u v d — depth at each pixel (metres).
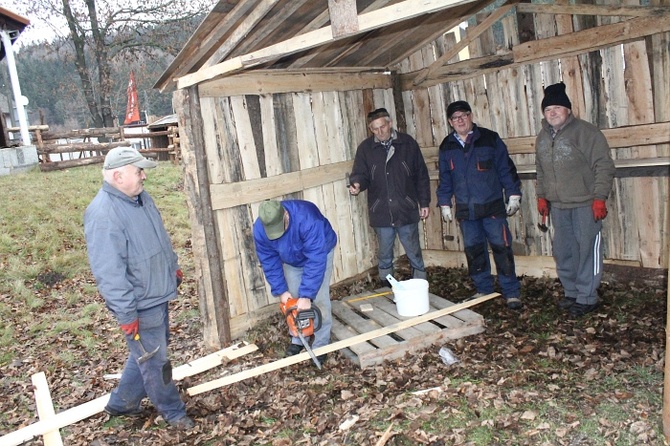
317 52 5.22
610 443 3.00
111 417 3.88
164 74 4.63
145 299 3.38
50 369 4.77
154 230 3.42
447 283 6.19
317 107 5.77
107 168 3.19
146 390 3.52
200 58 4.45
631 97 4.98
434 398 3.65
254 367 4.49
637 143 5.00
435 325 4.71
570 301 5.09
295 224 4.05
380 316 5.06
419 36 5.88
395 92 6.54
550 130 4.84
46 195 9.93
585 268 4.82
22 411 4.11
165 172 12.82
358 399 3.76
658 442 2.94
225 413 3.79
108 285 3.14
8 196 9.82
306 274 4.12
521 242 6.08
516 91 5.66
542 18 5.35
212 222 4.87
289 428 3.52
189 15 21.30
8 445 3.55
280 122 5.41
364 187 5.73
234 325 5.14
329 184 5.96
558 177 4.77
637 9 4.75
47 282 6.88
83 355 5.07
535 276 6.03
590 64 5.15
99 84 23.17
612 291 5.30
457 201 5.24
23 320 5.85
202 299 4.97
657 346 4.07
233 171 5.03
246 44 4.46
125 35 22.06
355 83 6.09
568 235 4.91
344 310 5.29
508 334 4.63
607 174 4.55
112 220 3.16
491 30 5.71
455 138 5.21
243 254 5.20
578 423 3.20
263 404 3.89
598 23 5.05
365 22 3.40
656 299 4.97
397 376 4.08
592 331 4.49
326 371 4.30
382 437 3.20
